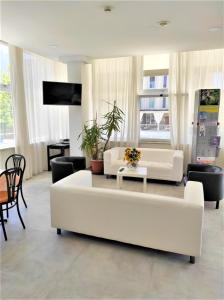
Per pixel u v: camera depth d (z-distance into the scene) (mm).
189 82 5270
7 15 3035
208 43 4297
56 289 1945
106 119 5832
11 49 4504
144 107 5824
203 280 2045
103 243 2629
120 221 2428
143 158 5262
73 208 2611
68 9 2865
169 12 2955
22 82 4805
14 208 3582
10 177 2730
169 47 4590
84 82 5684
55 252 2453
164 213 2234
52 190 2676
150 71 5652
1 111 4543
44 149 5871
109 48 4680
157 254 2422
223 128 5070
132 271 2162
